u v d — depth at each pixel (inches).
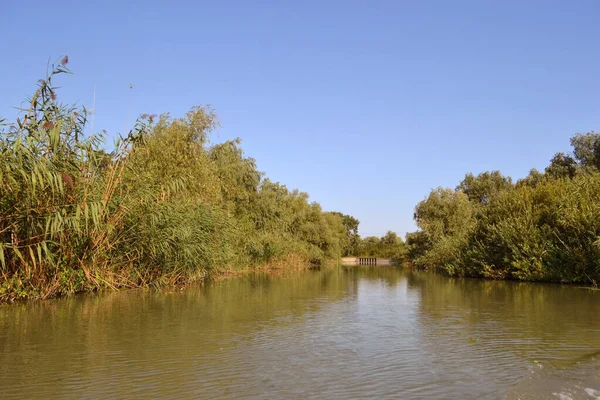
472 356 286.0
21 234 473.7
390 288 772.6
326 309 490.0
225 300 553.3
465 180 2758.4
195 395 211.2
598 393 217.6
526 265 924.0
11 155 433.4
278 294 641.6
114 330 354.6
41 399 204.8
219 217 856.3
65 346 301.4
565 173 1910.7
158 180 715.4
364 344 317.7
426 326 388.8
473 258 1091.3
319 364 265.3
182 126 979.9
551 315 451.8
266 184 1785.2
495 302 563.2
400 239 3759.8
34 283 498.9
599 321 417.7
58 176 438.9
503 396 212.4
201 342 318.0
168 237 630.5
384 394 214.5
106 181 559.5
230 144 1633.9
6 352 285.0
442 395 213.6
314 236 2047.2
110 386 222.4
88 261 558.9
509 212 1067.9
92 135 526.9
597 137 1846.7
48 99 481.7
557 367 261.0
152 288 656.4
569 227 872.3
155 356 278.8
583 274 827.4
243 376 240.2
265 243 1411.2
